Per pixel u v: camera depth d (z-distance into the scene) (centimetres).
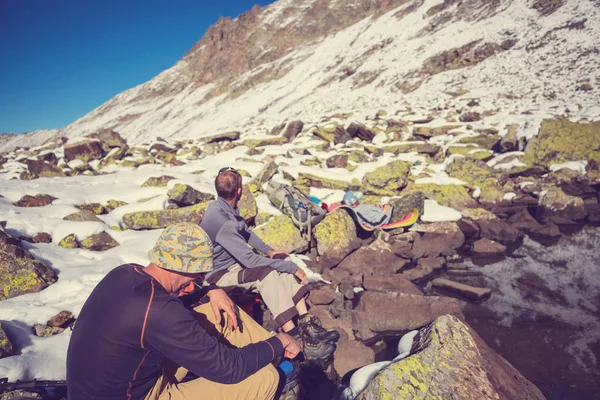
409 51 6188
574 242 652
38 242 439
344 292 448
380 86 5291
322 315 390
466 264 564
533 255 598
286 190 561
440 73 4816
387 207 645
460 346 235
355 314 394
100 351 145
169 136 8644
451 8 7162
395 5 10400
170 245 159
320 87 7000
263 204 635
